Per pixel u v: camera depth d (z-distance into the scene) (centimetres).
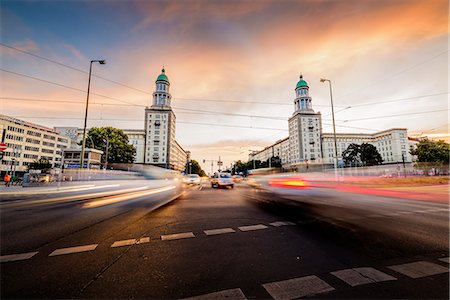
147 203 880
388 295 218
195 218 582
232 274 262
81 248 350
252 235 426
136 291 222
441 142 3728
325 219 570
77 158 3123
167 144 7612
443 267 284
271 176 3188
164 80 8150
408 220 555
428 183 2048
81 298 209
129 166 4466
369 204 841
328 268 281
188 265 287
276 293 222
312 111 8525
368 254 329
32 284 234
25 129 6381
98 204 855
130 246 361
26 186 1767
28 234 431
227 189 1722
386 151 8600
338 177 2559
